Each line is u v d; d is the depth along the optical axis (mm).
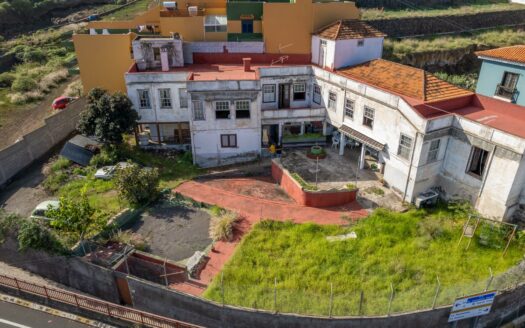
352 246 23812
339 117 33000
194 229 25859
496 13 68125
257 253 23359
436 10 70625
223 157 34000
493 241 23734
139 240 24344
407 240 24406
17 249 22859
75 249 22078
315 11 36625
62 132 36438
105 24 41219
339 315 18562
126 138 37188
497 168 24266
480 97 27953
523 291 19906
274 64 38094
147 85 33750
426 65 54656
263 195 29609
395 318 18328
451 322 19047
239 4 38344
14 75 54406
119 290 21562
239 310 18781
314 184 29719
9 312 20812
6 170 30734
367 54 35250
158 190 29312
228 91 31500
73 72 51375
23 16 75625
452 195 27438
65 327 20031
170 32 38906
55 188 29844
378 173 31297
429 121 24875
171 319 19078
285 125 37062
